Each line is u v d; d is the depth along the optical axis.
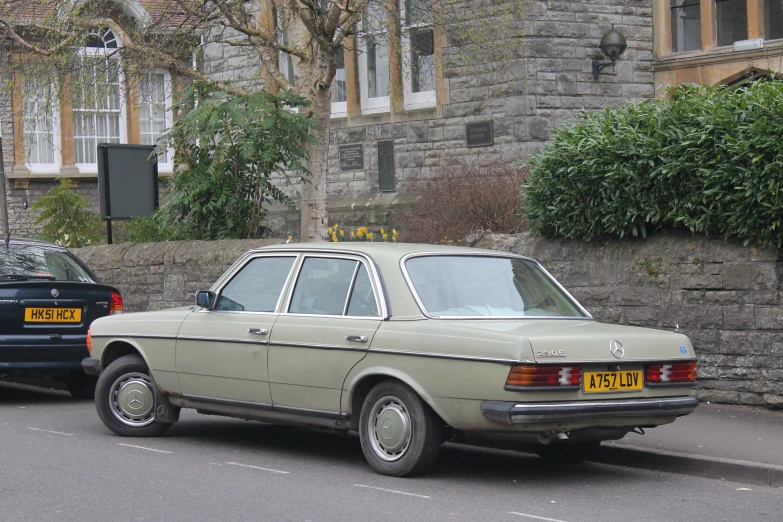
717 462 7.76
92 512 6.48
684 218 10.32
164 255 15.57
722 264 10.10
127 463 8.11
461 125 18.95
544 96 18.16
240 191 15.85
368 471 7.86
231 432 9.84
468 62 16.70
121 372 9.36
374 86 20.64
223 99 15.47
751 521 6.41
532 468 8.18
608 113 11.25
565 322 7.73
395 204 19.50
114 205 17.16
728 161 9.93
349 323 7.71
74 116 26.47
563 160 11.20
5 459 8.23
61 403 11.73
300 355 7.92
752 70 17.92
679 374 7.54
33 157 27.83
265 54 15.67
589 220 11.01
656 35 19.00
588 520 6.36
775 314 9.75
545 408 6.86
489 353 6.93
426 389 7.21
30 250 12.09
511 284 8.03
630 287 10.76
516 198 14.77
